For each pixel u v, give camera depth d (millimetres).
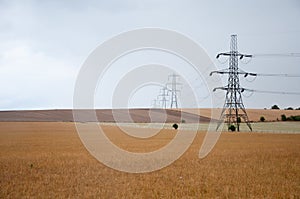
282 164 22453
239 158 25547
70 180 16766
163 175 18406
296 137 50156
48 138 44844
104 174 18547
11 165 21500
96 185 15656
